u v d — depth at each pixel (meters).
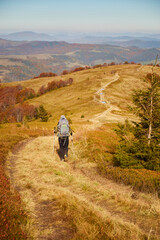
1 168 7.19
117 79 158.88
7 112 117.69
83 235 3.24
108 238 3.24
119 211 4.61
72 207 4.40
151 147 8.49
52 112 99.44
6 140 14.29
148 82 9.19
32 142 15.09
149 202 5.22
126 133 9.55
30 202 4.86
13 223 3.27
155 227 3.75
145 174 7.34
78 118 60.53
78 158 10.52
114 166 9.01
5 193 4.40
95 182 6.93
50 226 3.66
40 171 8.05
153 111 9.09
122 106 86.81
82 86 150.62
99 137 16.14
